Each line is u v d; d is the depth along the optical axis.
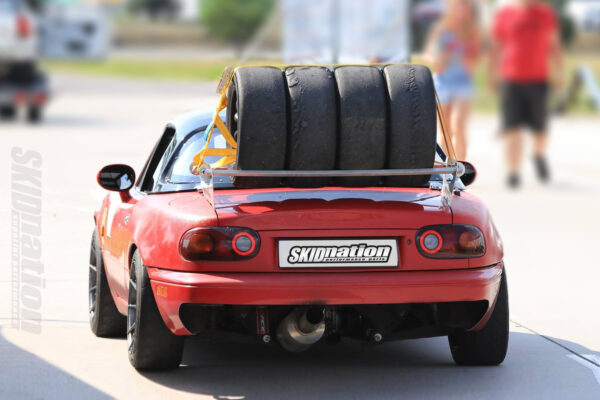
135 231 11.68
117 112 57.47
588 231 23.55
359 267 10.79
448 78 25.73
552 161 39.19
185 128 12.77
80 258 18.77
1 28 48.09
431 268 10.92
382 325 11.38
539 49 32.34
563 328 14.65
